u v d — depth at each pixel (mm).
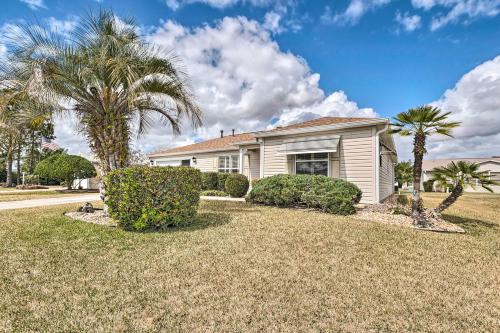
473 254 5363
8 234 5777
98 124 7984
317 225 7234
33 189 25703
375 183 11234
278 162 14305
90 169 23297
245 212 9297
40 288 3381
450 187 8820
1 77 6918
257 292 3434
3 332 2510
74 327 2617
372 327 2775
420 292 3602
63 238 5551
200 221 7633
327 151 12109
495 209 14664
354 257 4883
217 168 20172
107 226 6723
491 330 2793
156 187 6418
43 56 6980
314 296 3379
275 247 5305
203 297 3273
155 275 3873
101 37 7738
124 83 7723
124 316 2820
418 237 6441
